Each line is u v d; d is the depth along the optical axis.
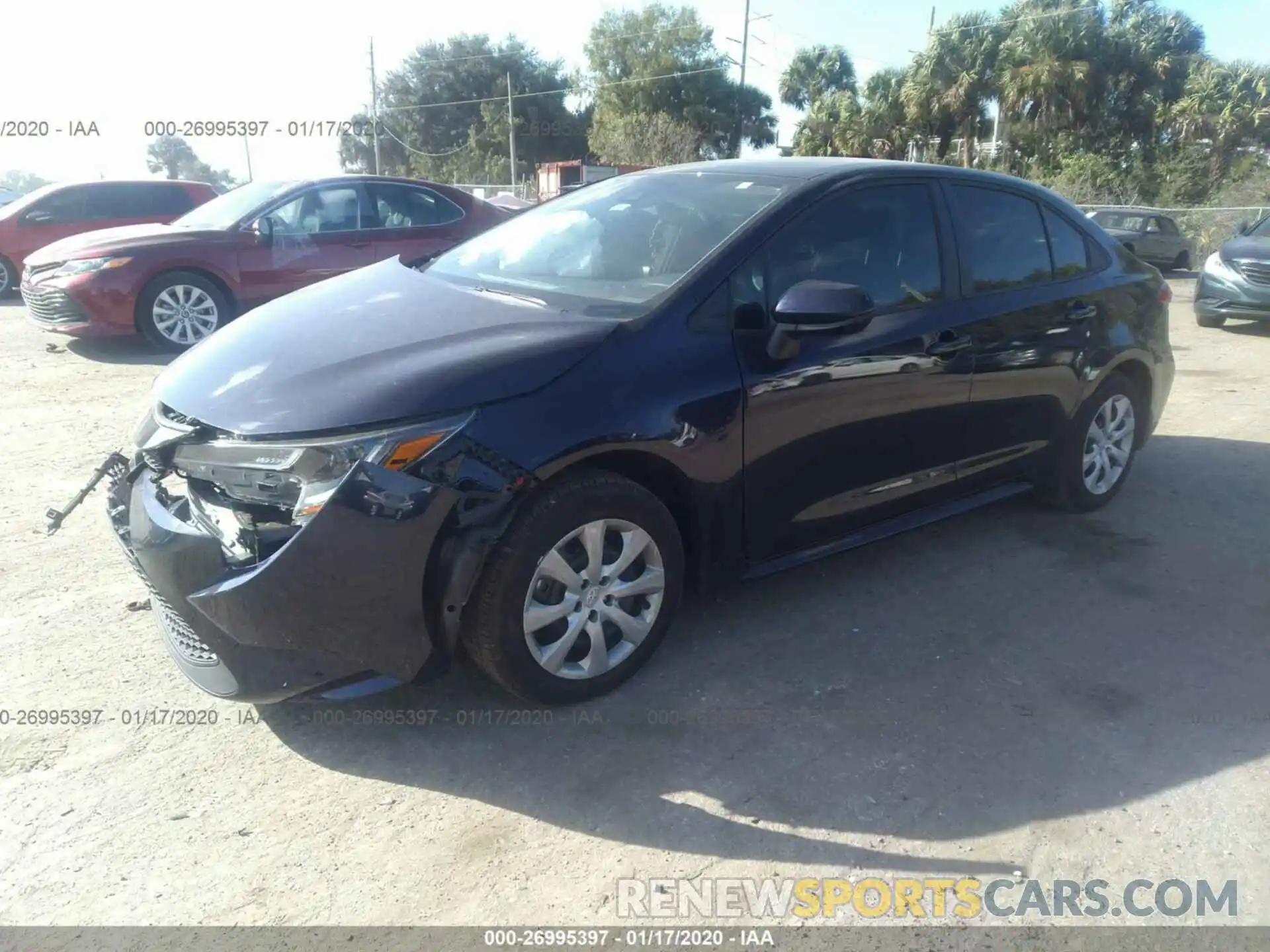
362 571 2.66
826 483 3.64
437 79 54.34
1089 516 5.00
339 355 2.97
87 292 8.06
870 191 3.85
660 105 50.94
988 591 4.09
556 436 2.84
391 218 9.25
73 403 6.70
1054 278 4.54
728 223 3.54
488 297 3.47
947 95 33.41
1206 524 4.89
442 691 3.23
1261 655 3.62
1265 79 30.89
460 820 2.65
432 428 2.70
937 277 3.98
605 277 3.54
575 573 3.02
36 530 4.44
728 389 3.23
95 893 2.37
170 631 3.07
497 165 51.38
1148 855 2.58
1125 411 4.99
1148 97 31.72
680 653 3.52
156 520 2.77
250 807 2.68
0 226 11.84
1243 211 22.62
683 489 3.23
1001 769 2.91
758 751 2.96
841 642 3.63
